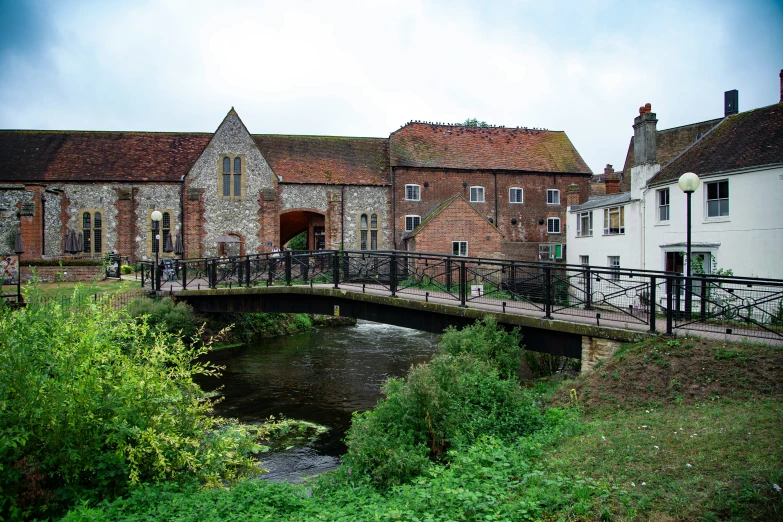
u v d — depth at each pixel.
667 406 7.81
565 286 13.68
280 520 5.42
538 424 8.05
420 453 7.14
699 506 4.73
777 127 17.69
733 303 12.41
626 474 5.56
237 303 19.50
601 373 9.25
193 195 30.45
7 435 5.50
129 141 32.94
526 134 38.03
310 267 23.02
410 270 16.70
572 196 28.59
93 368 6.35
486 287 16.31
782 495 4.61
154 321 17.45
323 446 10.62
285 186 31.97
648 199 20.89
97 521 5.17
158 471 6.55
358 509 5.80
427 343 22.17
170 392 7.01
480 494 5.31
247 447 7.74
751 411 6.88
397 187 33.31
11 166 29.97
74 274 26.14
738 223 17.16
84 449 5.96
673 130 30.09
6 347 5.82
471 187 34.47
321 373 16.72
